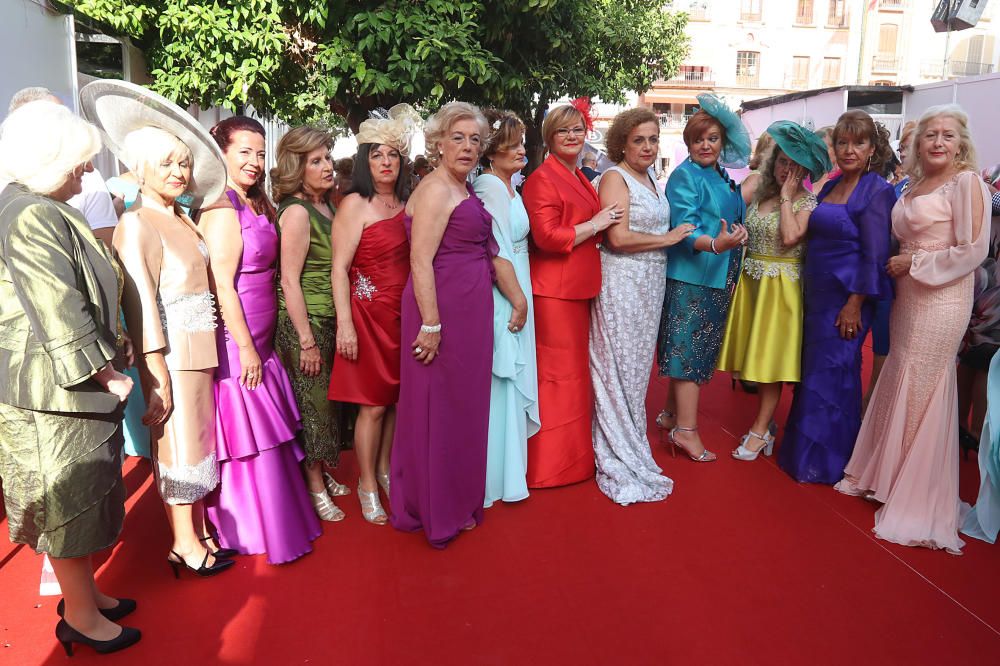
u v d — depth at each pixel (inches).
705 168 145.0
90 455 84.5
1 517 127.5
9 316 81.0
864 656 91.3
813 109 529.0
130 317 94.7
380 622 98.1
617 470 139.2
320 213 124.4
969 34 1333.7
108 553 115.6
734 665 89.6
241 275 112.0
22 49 202.5
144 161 95.5
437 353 114.6
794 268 145.0
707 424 177.9
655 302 139.9
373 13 233.1
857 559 114.5
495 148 124.6
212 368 104.7
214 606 101.7
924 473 121.0
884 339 164.2
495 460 131.9
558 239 127.5
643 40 489.1
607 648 92.8
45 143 79.4
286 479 116.3
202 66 238.2
